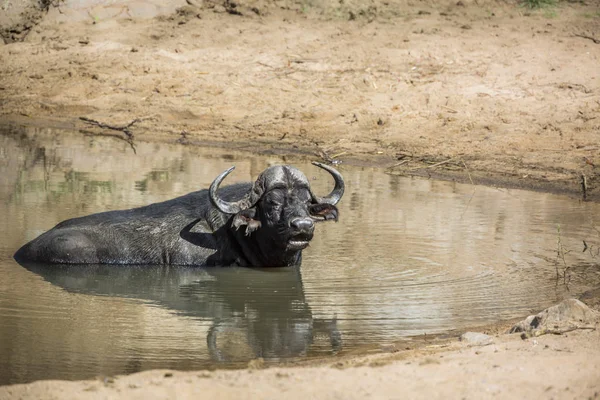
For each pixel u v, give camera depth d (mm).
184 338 34906
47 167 70500
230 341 34594
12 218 53406
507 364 28047
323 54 97500
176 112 91000
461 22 103875
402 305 38875
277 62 97000
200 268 45844
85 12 113875
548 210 57812
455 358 29188
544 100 83312
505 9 107188
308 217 43844
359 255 47156
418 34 100188
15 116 94812
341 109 86250
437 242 49469
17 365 31625
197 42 103562
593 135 76375
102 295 40750
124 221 47375
